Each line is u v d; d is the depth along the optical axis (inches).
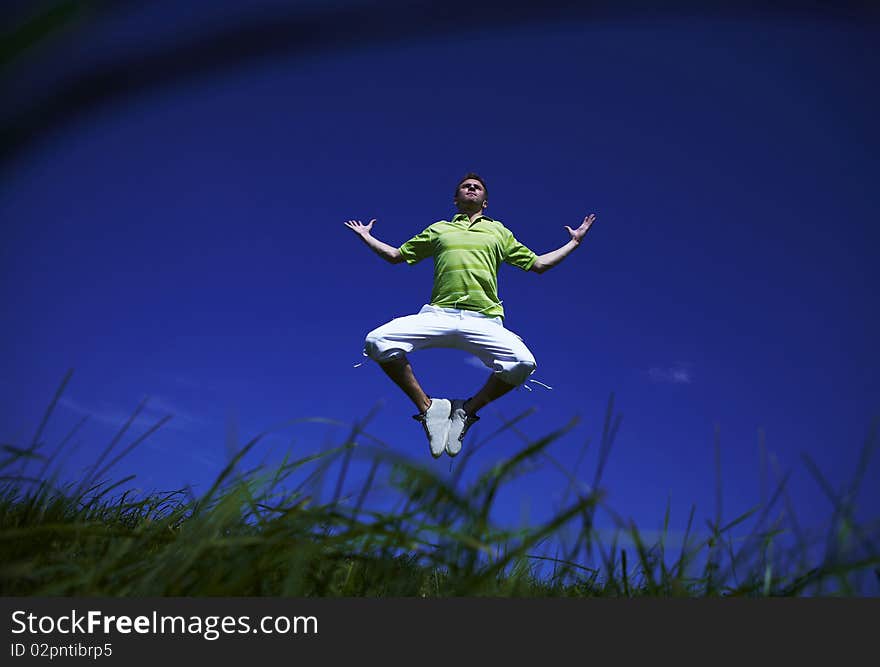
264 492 52.0
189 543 46.1
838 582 42.5
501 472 41.8
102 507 66.6
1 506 55.9
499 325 162.6
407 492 43.7
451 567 46.8
